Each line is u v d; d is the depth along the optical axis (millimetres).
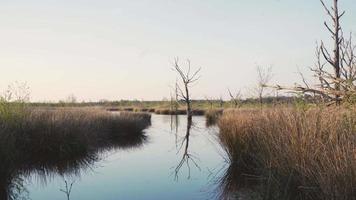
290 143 6910
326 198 5273
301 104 7852
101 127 19328
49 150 12961
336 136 6195
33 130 13172
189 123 30062
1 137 10258
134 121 22203
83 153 13891
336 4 7691
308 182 5934
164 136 21797
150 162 12648
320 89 7645
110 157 13727
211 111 36562
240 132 10719
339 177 5199
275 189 6527
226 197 7500
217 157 13141
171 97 51438
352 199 5039
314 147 6270
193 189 8555
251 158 9953
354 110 6547
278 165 6793
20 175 10383
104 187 8961
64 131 13711
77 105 26328
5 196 8266
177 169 11211
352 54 7070
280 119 8266
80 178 10062
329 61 7777
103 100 78062
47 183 9438
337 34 7738
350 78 6891
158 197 7961
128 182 9500
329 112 7121
